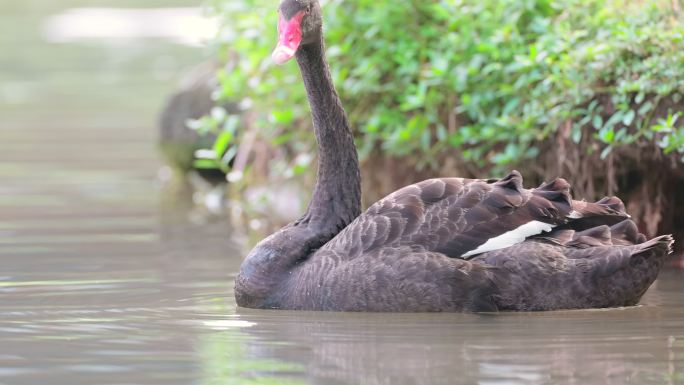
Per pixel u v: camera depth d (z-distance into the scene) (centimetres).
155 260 1355
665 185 1347
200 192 1989
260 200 1677
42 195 1867
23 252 1398
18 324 998
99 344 920
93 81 3161
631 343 898
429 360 851
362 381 800
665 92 1195
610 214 1055
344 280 1019
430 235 1016
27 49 3747
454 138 1382
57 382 809
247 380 807
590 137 1312
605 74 1258
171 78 3192
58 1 5075
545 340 908
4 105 2806
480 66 1382
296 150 1647
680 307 1040
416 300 1002
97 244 1469
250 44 1542
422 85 1343
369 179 1536
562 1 1320
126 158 2225
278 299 1055
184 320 1012
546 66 1301
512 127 1326
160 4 4981
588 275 1000
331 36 1449
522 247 1005
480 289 997
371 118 1446
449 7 1357
